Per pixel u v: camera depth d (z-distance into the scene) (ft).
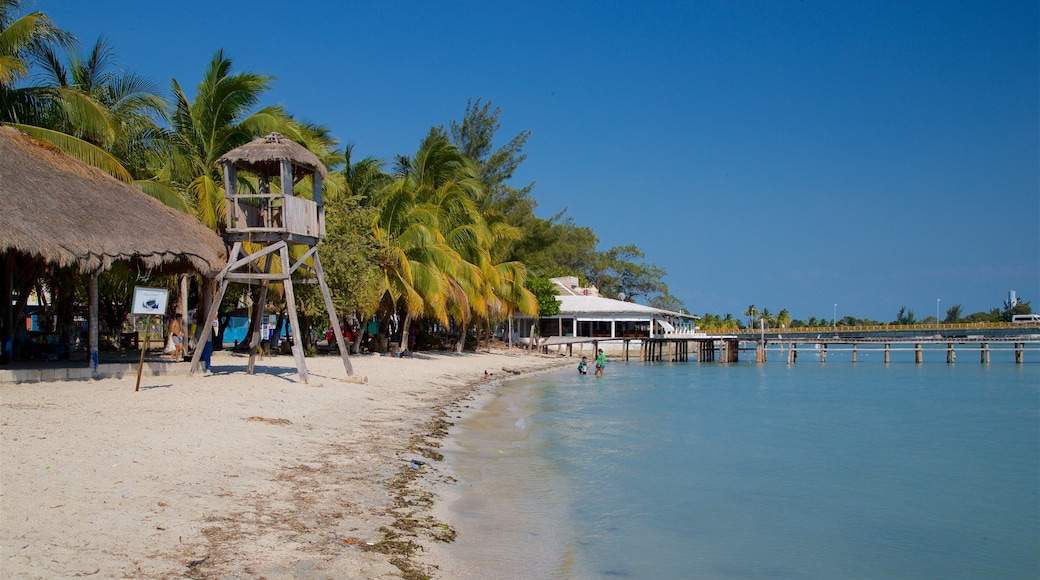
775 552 29.01
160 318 111.55
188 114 84.07
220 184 84.69
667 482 40.55
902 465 47.73
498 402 78.79
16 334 66.85
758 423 67.36
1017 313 406.00
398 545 24.17
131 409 41.16
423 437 47.91
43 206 48.52
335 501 28.43
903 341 199.11
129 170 79.82
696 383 120.78
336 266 93.09
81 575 17.52
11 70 59.72
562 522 30.91
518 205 200.95
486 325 173.17
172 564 19.29
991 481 43.24
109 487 25.18
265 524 24.03
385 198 116.06
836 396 98.02
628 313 218.38
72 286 73.72
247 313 135.85
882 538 31.63
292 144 60.34
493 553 25.50
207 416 41.63
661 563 26.76
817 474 44.47
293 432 41.37
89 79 79.61
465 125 192.34
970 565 28.35
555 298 210.18
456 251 134.21
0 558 17.75
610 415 70.74
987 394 102.89
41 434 31.78
